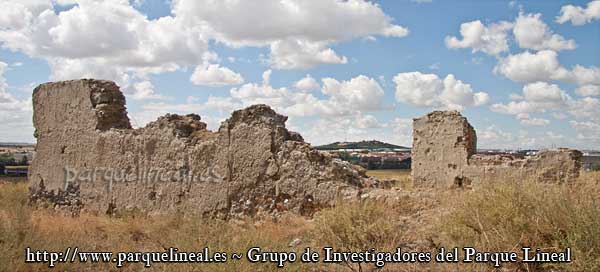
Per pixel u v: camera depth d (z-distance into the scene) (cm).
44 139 1631
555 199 693
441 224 764
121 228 1098
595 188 920
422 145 1714
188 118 1430
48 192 1596
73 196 1525
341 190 1089
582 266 568
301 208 1131
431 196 1063
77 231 1045
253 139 1209
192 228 895
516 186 752
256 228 1055
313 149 1184
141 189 1373
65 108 1573
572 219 639
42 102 1644
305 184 1134
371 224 806
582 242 600
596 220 606
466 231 704
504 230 676
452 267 629
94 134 1489
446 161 1659
